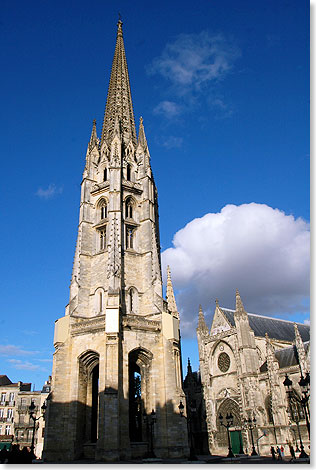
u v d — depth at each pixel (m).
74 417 50.81
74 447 49.19
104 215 66.31
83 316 58.78
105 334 51.31
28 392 103.38
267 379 78.94
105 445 44.88
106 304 54.78
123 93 81.62
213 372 90.56
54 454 48.31
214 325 94.44
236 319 86.75
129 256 62.44
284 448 70.06
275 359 77.75
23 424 99.50
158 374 54.12
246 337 84.19
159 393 53.06
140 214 67.44
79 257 62.62
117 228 60.84
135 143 76.62
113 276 56.09
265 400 78.88
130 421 58.88
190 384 95.94
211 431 86.12
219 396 87.19
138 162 72.31
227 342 87.81
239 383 82.06
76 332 54.97
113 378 48.47
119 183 65.00
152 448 47.22
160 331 56.50
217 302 95.44
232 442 81.88
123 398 49.59
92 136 74.94
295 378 73.50
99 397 49.09
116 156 67.25
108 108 80.25
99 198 67.19
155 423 51.38
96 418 56.00
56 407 50.94
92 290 60.84
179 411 51.88
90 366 54.88
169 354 54.91
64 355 54.06
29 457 29.75
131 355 53.94
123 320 53.62
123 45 91.69
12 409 101.56
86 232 64.94
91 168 70.56
